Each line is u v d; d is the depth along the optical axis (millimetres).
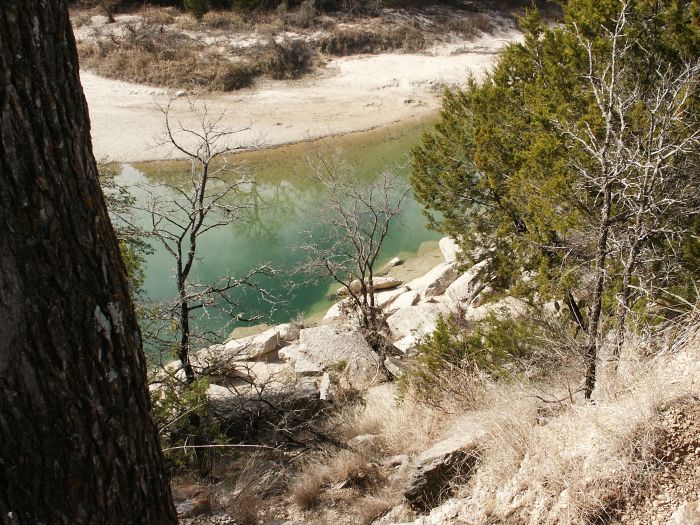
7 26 2010
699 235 6344
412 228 20984
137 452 2572
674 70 8078
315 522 6059
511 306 10344
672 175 5609
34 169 2102
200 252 19578
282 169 25391
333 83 33812
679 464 3723
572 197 7195
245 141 27688
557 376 6184
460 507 4789
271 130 28906
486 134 10266
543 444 4500
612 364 4879
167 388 8953
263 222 21500
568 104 8430
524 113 10320
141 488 2609
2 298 2111
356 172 23641
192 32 35344
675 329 5320
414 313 14516
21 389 2197
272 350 15180
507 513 4340
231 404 10406
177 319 9422
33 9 2066
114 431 2438
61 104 2178
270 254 19484
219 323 16672
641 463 3756
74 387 2285
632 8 8562
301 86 33500
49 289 2184
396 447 7578
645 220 5043
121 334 2449
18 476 2264
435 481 5508
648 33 8453
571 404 4875
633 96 5023
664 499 3617
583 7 9133
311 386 11445
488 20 38906
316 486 6746
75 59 2270
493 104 10750
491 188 10578
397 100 32062
